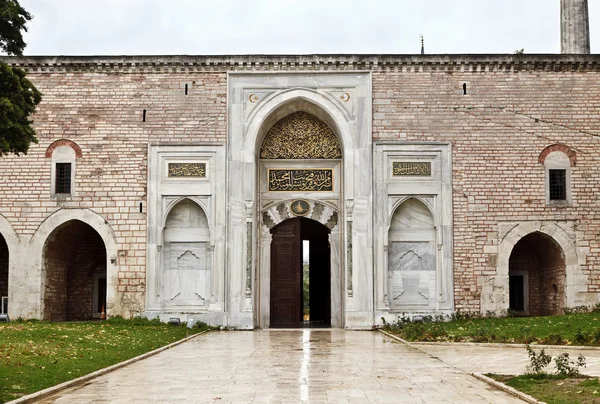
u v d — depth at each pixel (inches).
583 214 1032.2
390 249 1043.3
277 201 1084.5
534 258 1144.2
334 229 1081.4
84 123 1043.9
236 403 394.9
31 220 1030.4
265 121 1056.2
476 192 1031.6
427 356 631.8
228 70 1051.3
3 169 1038.4
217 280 1013.2
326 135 1096.8
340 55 1043.9
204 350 699.4
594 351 652.1
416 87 1047.0
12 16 651.5
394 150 1036.5
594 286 1022.4
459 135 1039.0
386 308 1008.2
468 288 1017.5
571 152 1039.0
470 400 404.2
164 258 1039.0
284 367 552.4
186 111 1043.9
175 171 1037.2
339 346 735.7
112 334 813.2
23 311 1019.9
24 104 619.5
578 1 1162.0
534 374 479.8
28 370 507.2
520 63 1046.4
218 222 1023.6
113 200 1031.0
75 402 403.9
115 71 1051.3
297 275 1080.2
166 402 399.9
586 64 1048.8
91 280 1167.6
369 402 397.7
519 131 1040.2
